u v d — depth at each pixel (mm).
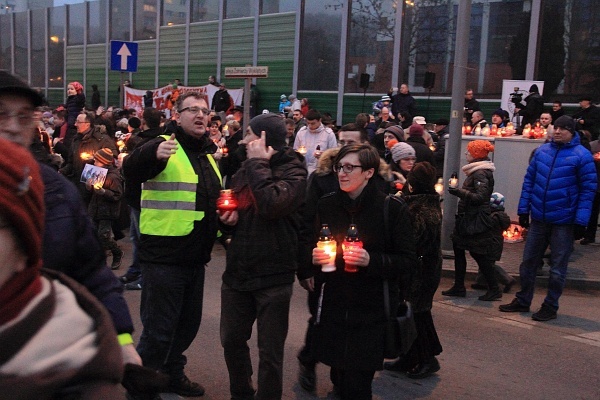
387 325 3785
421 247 4891
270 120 4012
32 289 1254
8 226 1202
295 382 5062
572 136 6797
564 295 8203
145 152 4102
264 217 3871
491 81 16812
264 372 4012
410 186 4988
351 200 3879
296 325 6461
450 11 17203
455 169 9398
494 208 7816
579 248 10625
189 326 4551
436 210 4938
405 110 16141
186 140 4281
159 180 4188
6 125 2346
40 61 33531
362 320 3764
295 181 3939
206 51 23906
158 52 26078
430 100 17734
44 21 32875
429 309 5129
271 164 4016
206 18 23844
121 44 12734
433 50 17656
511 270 8953
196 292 4469
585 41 15234
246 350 4203
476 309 7371
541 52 15953
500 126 13203
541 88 14242
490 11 16578
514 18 16203
